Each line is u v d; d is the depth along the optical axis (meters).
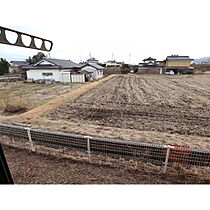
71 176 2.43
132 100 8.04
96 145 3.18
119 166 2.69
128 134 3.93
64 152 3.11
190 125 4.71
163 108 6.56
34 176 2.43
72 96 8.80
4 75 21.73
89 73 18.33
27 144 3.41
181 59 32.09
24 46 0.94
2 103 7.42
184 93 9.72
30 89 11.57
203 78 19.11
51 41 1.25
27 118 5.18
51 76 16.42
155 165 2.71
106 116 5.56
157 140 3.63
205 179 2.38
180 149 2.47
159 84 13.95
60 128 4.29
